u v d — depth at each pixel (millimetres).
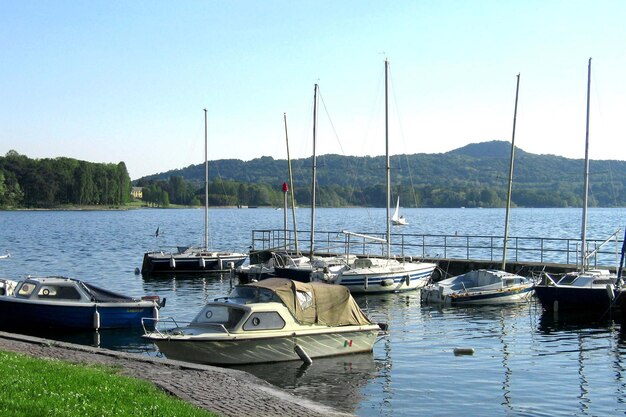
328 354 25781
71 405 12969
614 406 20172
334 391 21500
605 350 27625
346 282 42906
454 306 38625
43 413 12141
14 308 29250
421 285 45531
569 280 37938
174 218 188625
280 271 46094
